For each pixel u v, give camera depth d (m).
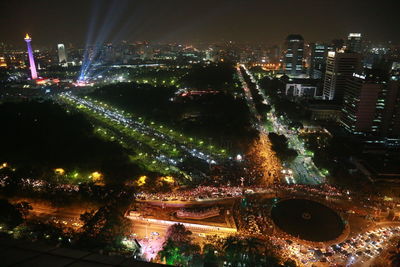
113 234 155.38
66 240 148.62
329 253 156.88
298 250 158.75
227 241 143.00
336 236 169.50
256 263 136.25
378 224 181.88
